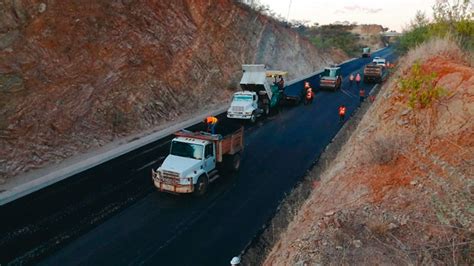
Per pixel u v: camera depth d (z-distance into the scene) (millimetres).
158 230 10875
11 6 20969
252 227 11031
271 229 10812
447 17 16656
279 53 45594
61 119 18406
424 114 10164
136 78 24172
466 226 6000
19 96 17922
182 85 27516
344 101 30125
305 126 22641
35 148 16344
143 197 13047
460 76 10609
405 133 9867
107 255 9617
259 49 41438
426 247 5910
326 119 24266
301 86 30016
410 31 26062
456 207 6457
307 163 16359
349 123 22672
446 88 10445
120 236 10516
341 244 6508
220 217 11680
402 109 11266
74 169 15422
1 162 14836
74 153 17328
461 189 6863
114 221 11336
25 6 21531
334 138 19953
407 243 6125
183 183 12477
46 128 17547
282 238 9000
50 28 21688
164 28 29406
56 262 9273
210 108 28047
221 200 12898
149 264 9266
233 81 33312
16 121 16859
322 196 9406
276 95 26922
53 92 19266
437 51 14359
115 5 26234
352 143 13430
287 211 11781
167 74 26844
